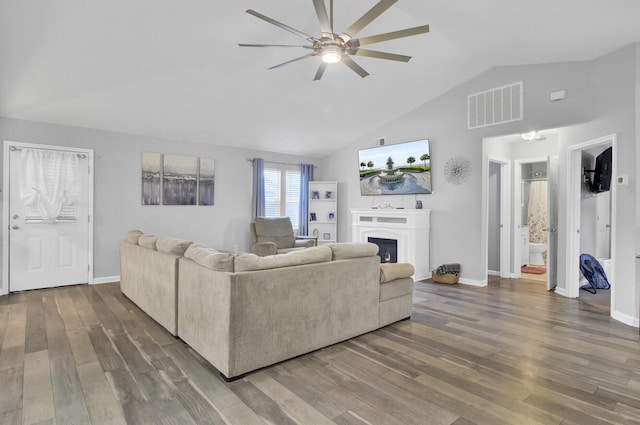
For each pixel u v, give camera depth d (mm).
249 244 6645
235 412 1939
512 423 1866
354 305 3057
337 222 7301
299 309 2648
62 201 4805
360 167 6738
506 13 3248
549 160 5008
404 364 2562
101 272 5145
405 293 3578
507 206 5957
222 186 6309
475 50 4301
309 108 5504
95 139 5066
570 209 4598
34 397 2068
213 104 4934
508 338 3086
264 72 4406
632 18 3004
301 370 2461
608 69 3846
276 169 7059
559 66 4359
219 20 3404
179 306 2938
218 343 2363
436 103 5660
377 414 1935
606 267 5414
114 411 1937
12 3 2822
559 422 1879
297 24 3686
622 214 3607
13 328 3227
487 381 2314
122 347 2816
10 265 4523
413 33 2609
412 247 5508
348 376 2373
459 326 3410
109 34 3334
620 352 2797
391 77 4953
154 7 3105
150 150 5547
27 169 4594
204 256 2566
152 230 5559
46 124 4711
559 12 3070
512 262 5996
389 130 6324
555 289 4945
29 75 3729
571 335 3170
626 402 2078
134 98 4484
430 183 5734
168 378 2318
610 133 3795
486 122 5047
